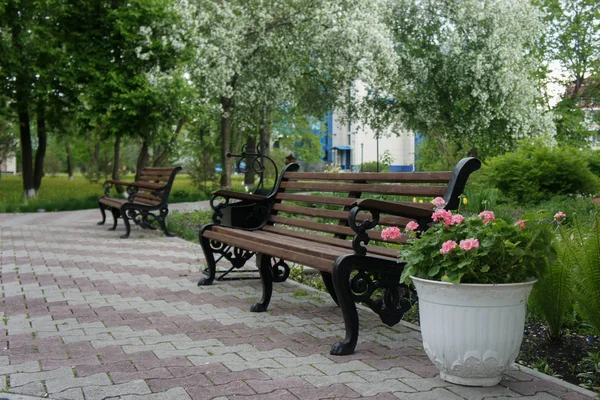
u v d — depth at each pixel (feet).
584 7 115.55
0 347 12.41
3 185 115.96
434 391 9.74
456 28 90.38
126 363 11.27
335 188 16.43
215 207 19.83
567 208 38.47
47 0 71.46
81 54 74.08
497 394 9.61
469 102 88.07
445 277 9.58
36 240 33.53
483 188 55.42
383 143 180.04
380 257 12.35
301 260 13.44
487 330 9.52
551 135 92.94
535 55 109.19
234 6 77.87
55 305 16.70
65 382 10.14
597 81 113.80
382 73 84.79
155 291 18.75
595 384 10.30
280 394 9.59
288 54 83.41
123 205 34.68
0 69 72.64
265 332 13.70
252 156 27.30
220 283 20.15
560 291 12.05
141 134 74.79
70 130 89.71
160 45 72.84
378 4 83.25
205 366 11.09
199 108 76.18
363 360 11.53
